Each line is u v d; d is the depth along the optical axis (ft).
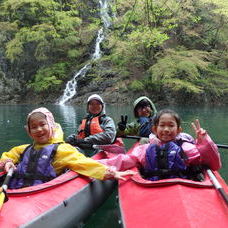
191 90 55.77
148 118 17.43
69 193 9.63
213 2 60.29
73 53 63.46
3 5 66.08
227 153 19.95
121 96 57.41
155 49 60.54
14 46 59.93
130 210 8.54
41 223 7.98
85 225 10.38
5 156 11.02
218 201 8.32
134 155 11.41
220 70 63.67
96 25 61.72
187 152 10.62
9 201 8.09
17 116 37.88
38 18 65.92
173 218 7.38
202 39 64.54
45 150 10.36
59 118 34.86
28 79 64.34
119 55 58.90
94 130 16.60
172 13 45.27
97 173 10.34
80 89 61.16
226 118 36.58
